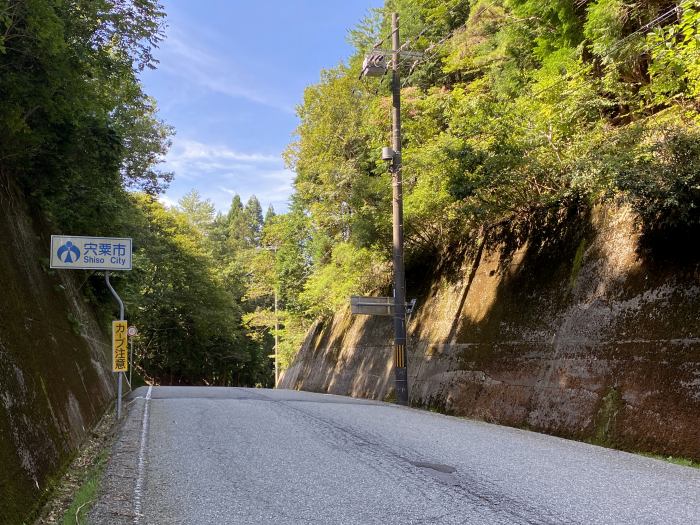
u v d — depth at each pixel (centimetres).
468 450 734
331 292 2577
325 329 3216
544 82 1118
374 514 457
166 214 3547
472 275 1591
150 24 818
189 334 4409
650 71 855
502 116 1173
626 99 1040
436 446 756
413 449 729
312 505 479
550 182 1232
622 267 1002
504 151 1130
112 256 953
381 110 1909
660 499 514
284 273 3916
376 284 2323
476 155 1148
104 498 490
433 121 1709
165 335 4338
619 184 854
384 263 2169
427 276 1930
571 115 1039
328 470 603
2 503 398
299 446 731
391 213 1798
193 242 3925
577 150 1033
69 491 553
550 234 1288
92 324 1491
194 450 697
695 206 797
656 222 946
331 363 2800
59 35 650
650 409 812
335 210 2302
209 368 5178
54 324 923
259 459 652
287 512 461
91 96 853
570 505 489
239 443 744
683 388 777
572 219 1224
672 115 931
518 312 1280
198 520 439
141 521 436
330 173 2236
